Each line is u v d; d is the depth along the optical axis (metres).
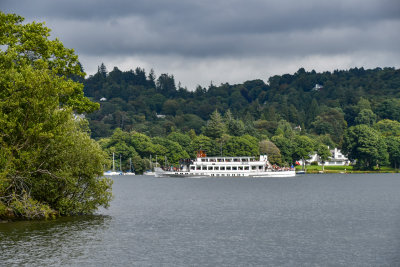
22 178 72.88
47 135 69.75
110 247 59.66
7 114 70.62
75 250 57.62
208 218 87.44
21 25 82.31
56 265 51.34
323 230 74.00
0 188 69.25
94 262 52.78
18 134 70.88
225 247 61.09
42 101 69.69
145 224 78.38
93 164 80.44
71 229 70.19
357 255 57.19
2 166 70.06
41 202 78.19
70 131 80.62
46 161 75.69
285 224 80.25
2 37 76.12
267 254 57.59
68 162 78.19
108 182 83.19
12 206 72.38
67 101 87.44
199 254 57.25
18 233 66.19
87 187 82.69
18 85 69.56
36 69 76.44
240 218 87.75
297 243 63.78
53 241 61.84
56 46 85.50
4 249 57.09
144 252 57.72
